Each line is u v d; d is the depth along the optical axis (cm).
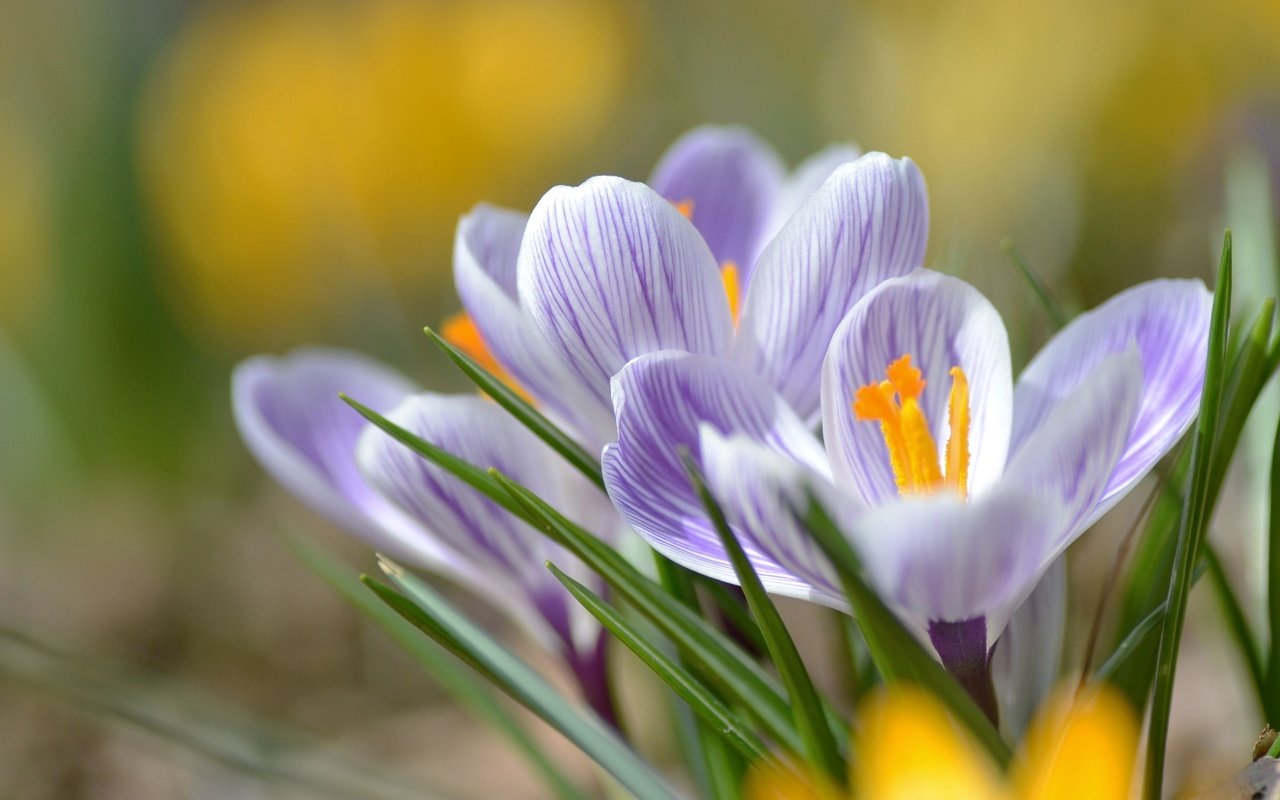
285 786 66
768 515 40
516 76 147
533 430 43
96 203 132
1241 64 140
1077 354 43
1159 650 42
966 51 139
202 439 137
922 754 40
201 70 146
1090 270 122
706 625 43
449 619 46
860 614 40
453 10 149
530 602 47
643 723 65
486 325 44
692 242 42
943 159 135
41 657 54
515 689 45
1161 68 138
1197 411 42
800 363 43
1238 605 46
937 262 51
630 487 41
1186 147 132
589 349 43
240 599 107
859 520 40
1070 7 140
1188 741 59
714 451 40
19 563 121
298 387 48
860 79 147
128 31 138
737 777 46
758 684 43
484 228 46
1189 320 42
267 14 148
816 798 42
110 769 79
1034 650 44
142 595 109
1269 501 45
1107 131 136
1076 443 39
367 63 146
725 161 49
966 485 42
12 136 144
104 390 133
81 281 133
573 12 154
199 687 94
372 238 143
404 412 45
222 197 143
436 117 144
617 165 159
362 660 96
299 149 142
